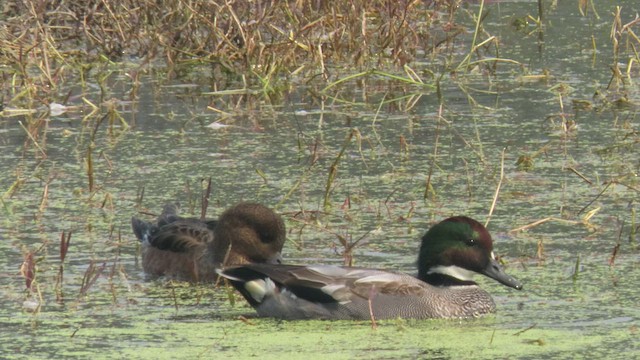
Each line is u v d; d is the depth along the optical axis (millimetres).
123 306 11430
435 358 10000
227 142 17312
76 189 15000
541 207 14305
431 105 19328
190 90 20422
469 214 14078
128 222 13961
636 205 14344
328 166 16094
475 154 16500
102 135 17750
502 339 10508
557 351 10164
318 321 11031
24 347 10273
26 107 19406
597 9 25719
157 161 16344
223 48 21359
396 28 22109
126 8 22141
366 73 19750
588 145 16969
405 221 13820
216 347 10281
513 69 21531
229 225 12406
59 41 22469
